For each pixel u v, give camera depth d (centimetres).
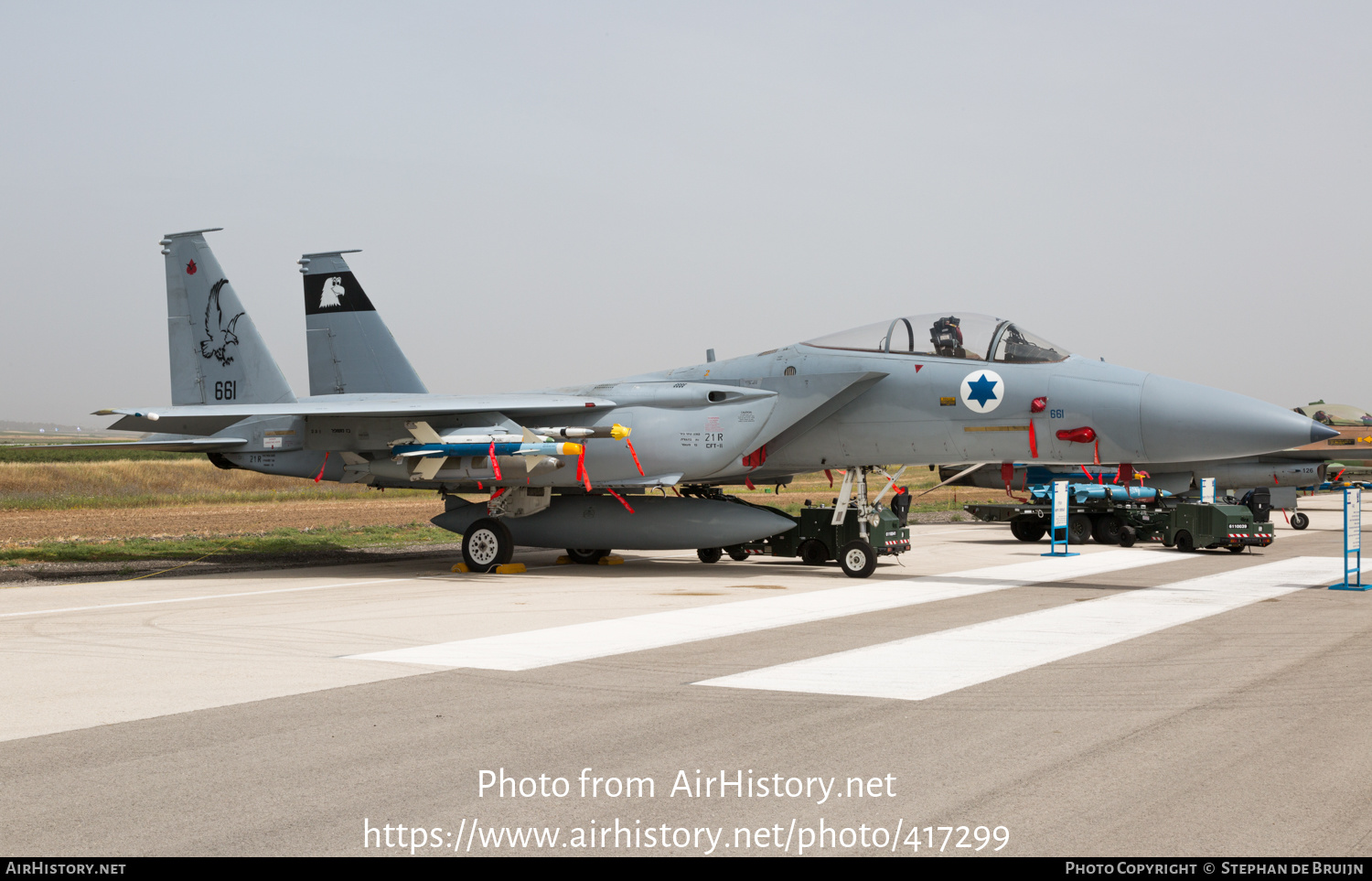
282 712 679
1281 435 1370
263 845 440
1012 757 574
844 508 1719
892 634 1032
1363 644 977
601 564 1956
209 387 2058
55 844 439
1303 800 497
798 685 767
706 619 1141
